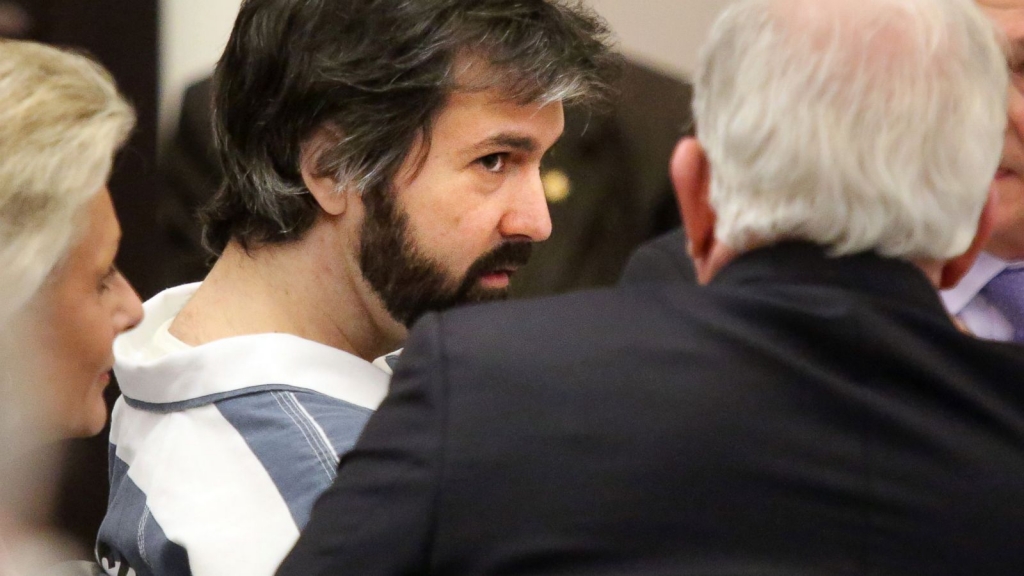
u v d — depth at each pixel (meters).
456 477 3.79
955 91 3.88
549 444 3.77
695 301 3.97
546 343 3.94
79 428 4.08
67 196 3.82
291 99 5.20
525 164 5.41
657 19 10.42
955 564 3.63
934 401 3.79
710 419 3.72
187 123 9.95
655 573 3.64
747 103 3.93
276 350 5.12
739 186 3.96
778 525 3.66
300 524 4.75
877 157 3.81
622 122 9.48
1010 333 6.06
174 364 5.18
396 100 5.12
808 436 3.71
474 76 5.18
